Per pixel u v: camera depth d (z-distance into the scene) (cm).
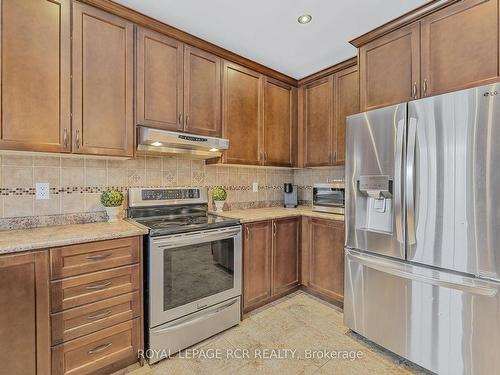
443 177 150
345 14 182
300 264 280
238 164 251
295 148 303
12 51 143
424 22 171
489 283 136
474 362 141
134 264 167
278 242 258
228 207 286
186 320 187
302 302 257
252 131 261
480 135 137
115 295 160
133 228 174
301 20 190
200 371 165
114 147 179
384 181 176
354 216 198
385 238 178
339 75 263
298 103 306
